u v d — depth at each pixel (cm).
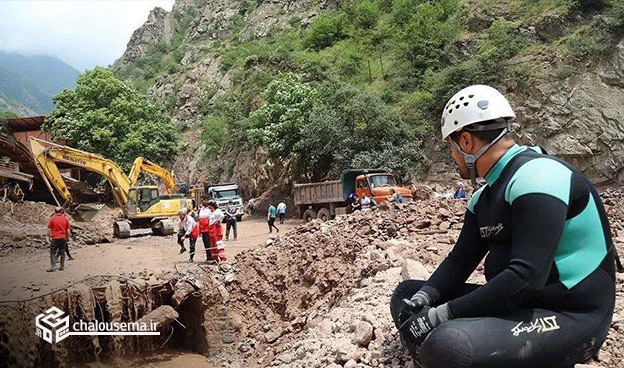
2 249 1816
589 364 298
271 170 4091
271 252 1258
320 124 3105
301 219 2898
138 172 2650
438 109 3225
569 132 2789
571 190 252
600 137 2720
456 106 286
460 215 1058
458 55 3666
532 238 241
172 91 8294
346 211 2377
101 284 1153
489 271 283
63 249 1380
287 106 3528
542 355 254
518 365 253
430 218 1078
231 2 10212
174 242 2128
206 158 5909
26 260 1600
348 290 858
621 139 2689
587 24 3102
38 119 5369
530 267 239
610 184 2700
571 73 2864
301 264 1142
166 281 1201
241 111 4909
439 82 3253
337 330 563
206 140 5803
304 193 2786
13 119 5341
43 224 2638
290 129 3419
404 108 3441
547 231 239
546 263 239
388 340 450
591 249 261
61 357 1038
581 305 261
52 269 1350
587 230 259
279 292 1170
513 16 3544
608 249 267
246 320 1176
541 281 242
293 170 3647
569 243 259
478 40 3572
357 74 4572
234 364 1023
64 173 5166
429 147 3172
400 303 345
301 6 7969
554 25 3184
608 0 3066
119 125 4878
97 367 1060
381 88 4006
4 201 2770
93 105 4947
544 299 263
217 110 6450
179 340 1273
